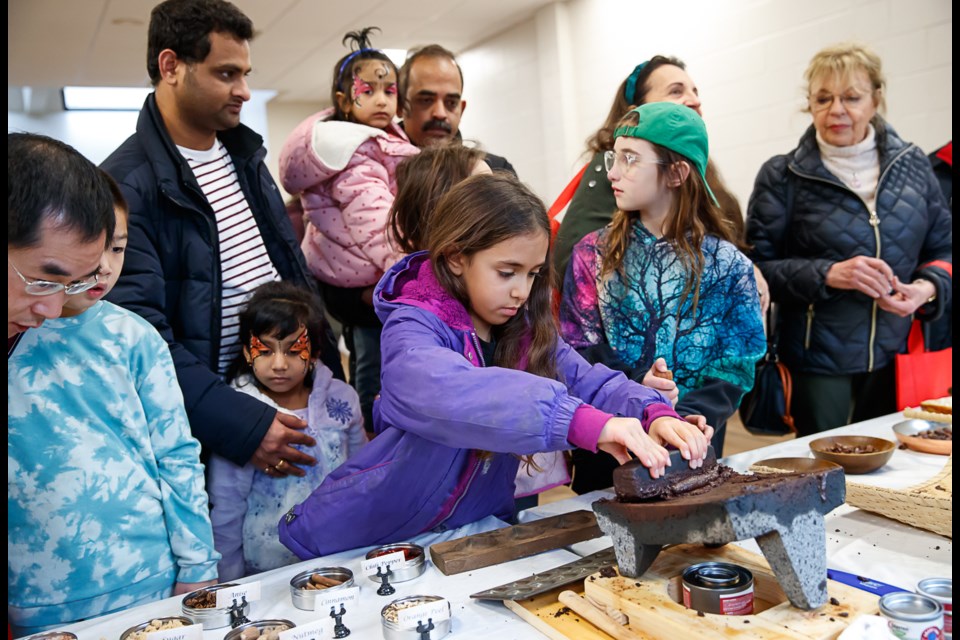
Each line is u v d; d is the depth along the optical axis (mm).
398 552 1098
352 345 2451
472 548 1147
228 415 1494
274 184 1839
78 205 880
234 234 1708
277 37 4996
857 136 2107
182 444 1263
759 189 2303
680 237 1557
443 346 1168
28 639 952
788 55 3416
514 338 1269
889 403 2230
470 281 1163
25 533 1146
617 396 1230
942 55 2846
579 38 4656
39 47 4766
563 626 926
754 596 956
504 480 1356
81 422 1173
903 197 2115
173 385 1272
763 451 1570
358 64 2104
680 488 963
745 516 833
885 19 3016
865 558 1102
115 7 4059
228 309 1690
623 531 958
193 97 1591
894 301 2016
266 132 7535
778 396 2223
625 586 945
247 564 1607
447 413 1043
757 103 3600
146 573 1211
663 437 1046
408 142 2150
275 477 1578
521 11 4828
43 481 1143
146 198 1546
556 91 4789
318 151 1933
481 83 5629
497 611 991
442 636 920
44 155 874
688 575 919
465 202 1142
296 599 1031
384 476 1228
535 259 1143
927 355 2100
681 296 1568
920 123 2955
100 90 6547
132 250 1505
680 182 1526
